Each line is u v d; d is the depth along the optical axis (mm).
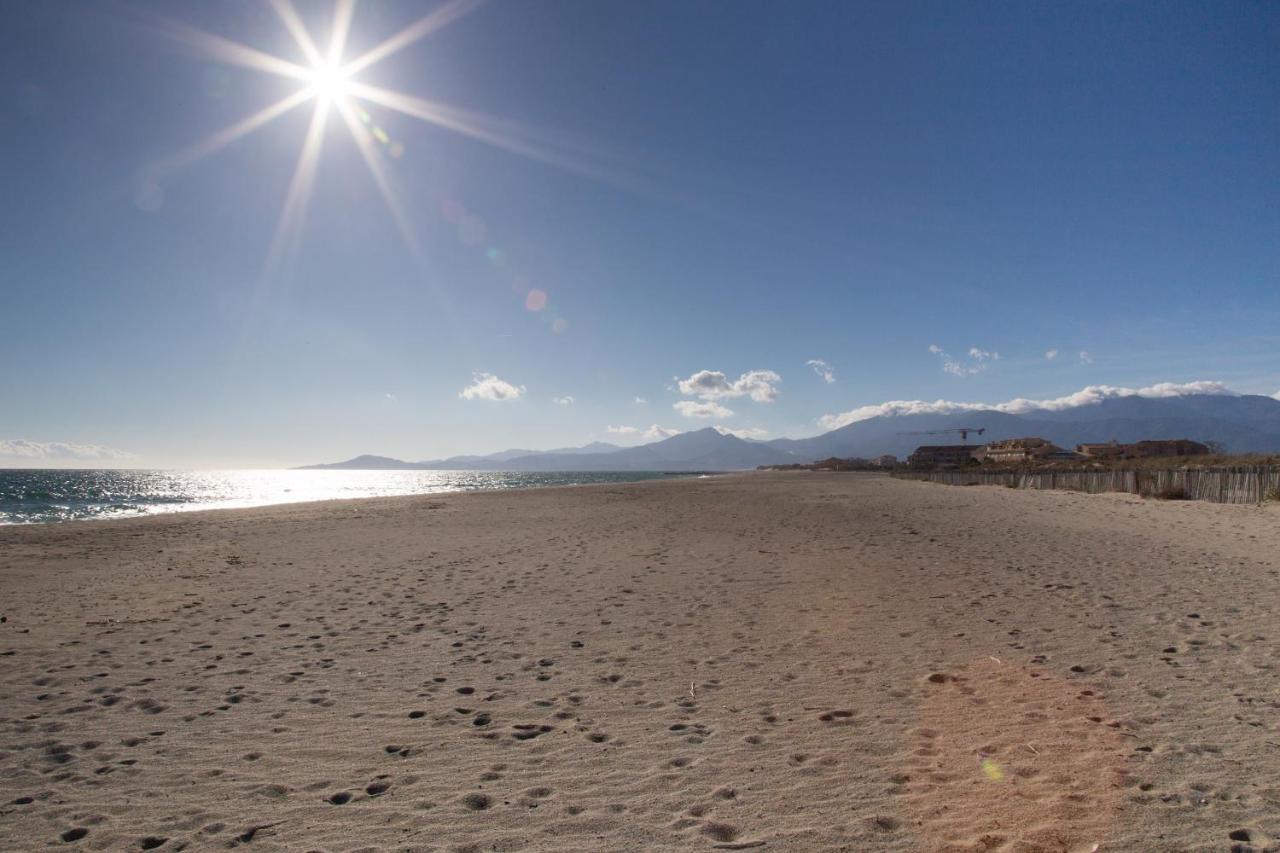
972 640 6328
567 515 23609
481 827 3234
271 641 6953
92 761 4098
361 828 3252
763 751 4047
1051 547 12414
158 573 11609
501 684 5473
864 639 6512
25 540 16906
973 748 3977
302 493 60625
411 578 10820
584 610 8195
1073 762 3721
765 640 6617
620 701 5020
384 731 4527
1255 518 15773
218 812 3451
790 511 22797
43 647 6781
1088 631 6484
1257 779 3438
